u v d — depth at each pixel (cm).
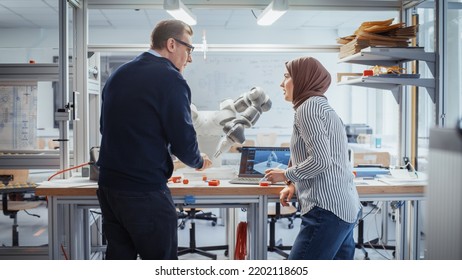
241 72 703
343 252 191
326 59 711
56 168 294
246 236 271
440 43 252
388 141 584
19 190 355
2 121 315
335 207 171
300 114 172
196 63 699
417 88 289
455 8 362
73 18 277
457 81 390
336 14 618
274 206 356
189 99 175
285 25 702
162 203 168
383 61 282
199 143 249
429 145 56
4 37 720
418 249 286
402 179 245
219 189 218
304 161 171
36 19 659
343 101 717
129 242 179
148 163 166
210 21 675
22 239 405
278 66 701
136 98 166
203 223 477
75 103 263
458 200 50
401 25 254
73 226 240
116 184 167
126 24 698
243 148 241
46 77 296
